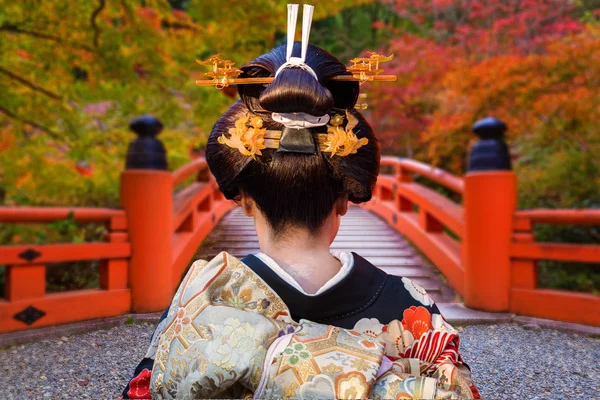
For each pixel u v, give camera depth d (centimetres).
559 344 360
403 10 1052
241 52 589
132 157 419
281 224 84
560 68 621
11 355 312
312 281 81
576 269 632
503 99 673
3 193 645
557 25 788
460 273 484
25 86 572
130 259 409
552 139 691
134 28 522
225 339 73
